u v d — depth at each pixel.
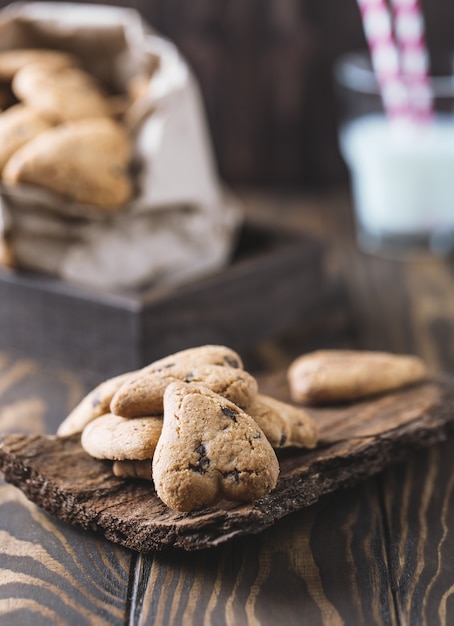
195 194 0.69
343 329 0.72
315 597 0.48
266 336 0.70
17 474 0.52
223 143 0.96
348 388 0.58
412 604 0.48
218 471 0.49
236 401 0.51
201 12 0.92
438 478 0.55
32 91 0.68
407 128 0.81
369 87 0.82
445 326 0.72
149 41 0.71
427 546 0.51
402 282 0.79
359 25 0.93
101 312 0.64
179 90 0.68
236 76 0.94
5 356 0.67
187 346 0.66
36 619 0.47
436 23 0.92
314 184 0.98
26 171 0.64
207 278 0.66
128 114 0.69
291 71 0.94
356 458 0.53
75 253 0.66
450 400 0.58
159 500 0.51
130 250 0.68
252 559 0.50
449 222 0.83
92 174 0.65
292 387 0.59
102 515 0.50
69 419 0.55
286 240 0.73
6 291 0.66
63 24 0.72
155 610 0.48
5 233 0.65
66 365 0.65
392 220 0.83
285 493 0.51
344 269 0.81
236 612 0.48
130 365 0.64
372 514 0.53
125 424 0.51
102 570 0.50
